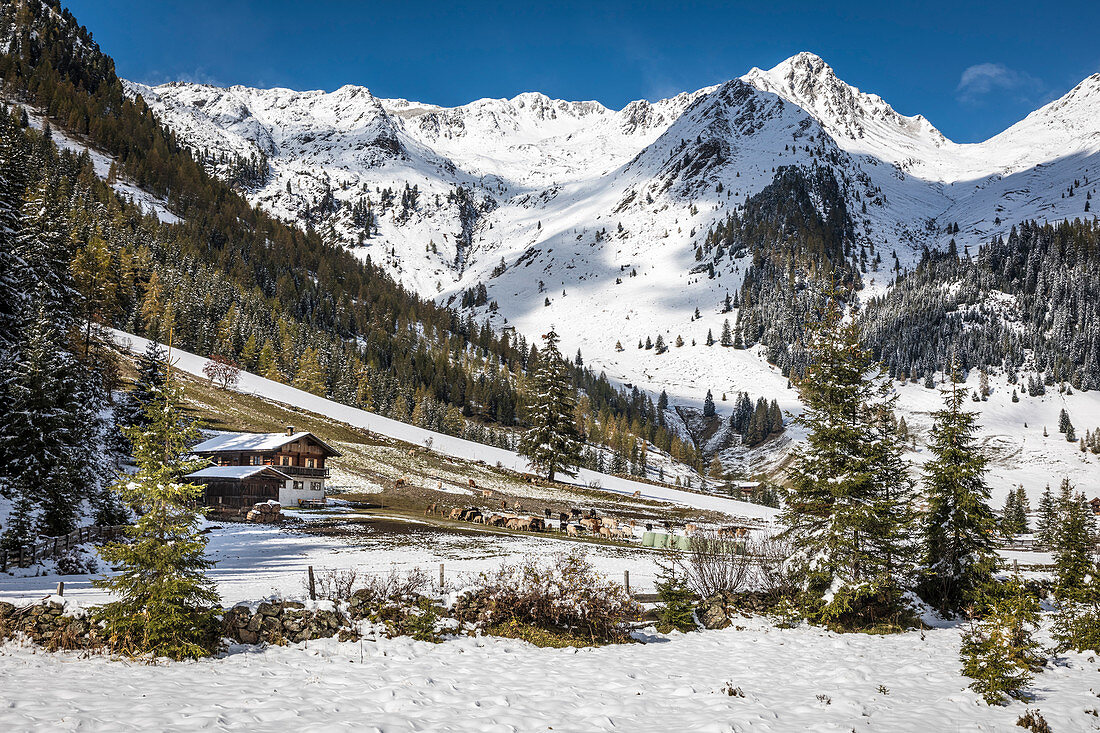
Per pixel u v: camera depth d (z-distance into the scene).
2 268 50.25
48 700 12.80
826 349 28.08
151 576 17.61
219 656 17.38
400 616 20.69
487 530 58.97
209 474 65.94
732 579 29.70
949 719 14.24
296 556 38.91
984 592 27.66
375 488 80.94
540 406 91.88
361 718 12.48
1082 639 22.97
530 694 14.90
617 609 22.52
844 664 19.59
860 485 26.42
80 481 40.94
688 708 14.27
